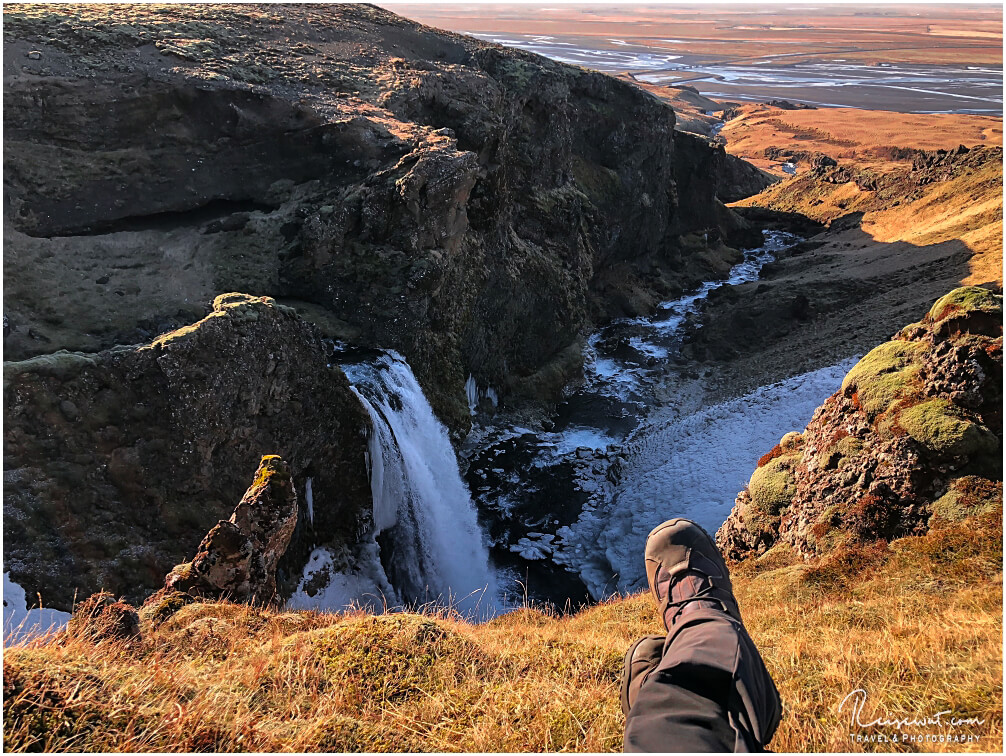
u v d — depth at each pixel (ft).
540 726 14.80
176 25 120.16
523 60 164.45
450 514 86.79
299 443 63.10
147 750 12.04
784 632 26.43
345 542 68.03
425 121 123.54
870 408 42.14
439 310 97.09
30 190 89.56
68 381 50.31
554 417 120.37
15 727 11.82
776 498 47.91
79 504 49.34
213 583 30.63
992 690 15.17
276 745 13.23
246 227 98.17
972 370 37.50
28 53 95.09
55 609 45.09
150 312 81.00
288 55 126.11
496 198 115.24
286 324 62.90
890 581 31.53
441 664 18.44
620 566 78.43
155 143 98.53
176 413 53.11
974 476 35.94
